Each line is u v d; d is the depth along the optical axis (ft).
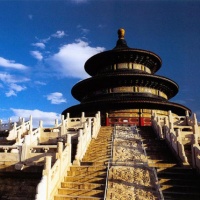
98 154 72.38
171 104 155.94
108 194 48.14
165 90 180.96
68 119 106.32
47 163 47.21
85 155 72.49
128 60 188.55
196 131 79.61
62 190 50.67
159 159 67.31
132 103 151.64
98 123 101.91
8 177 57.98
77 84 178.91
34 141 85.46
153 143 79.66
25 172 57.41
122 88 169.07
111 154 69.82
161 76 169.17
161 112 156.87
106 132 98.12
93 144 81.46
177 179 53.36
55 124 102.99
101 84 172.14
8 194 56.08
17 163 58.95
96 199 46.80
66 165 58.85
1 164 59.62
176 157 66.54
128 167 60.18
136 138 85.92
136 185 51.19
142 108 153.48
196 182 52.44
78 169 59.77
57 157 54.29
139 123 149.38
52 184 48.62
